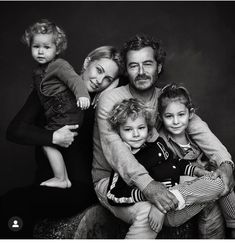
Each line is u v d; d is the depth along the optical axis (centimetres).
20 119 239
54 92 240
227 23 321
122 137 221
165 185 211
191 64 317
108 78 251
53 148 233
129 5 322
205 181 207
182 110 231
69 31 317
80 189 231
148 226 203
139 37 240
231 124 313
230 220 225
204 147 234
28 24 316
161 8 322
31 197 211
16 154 312
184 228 228
